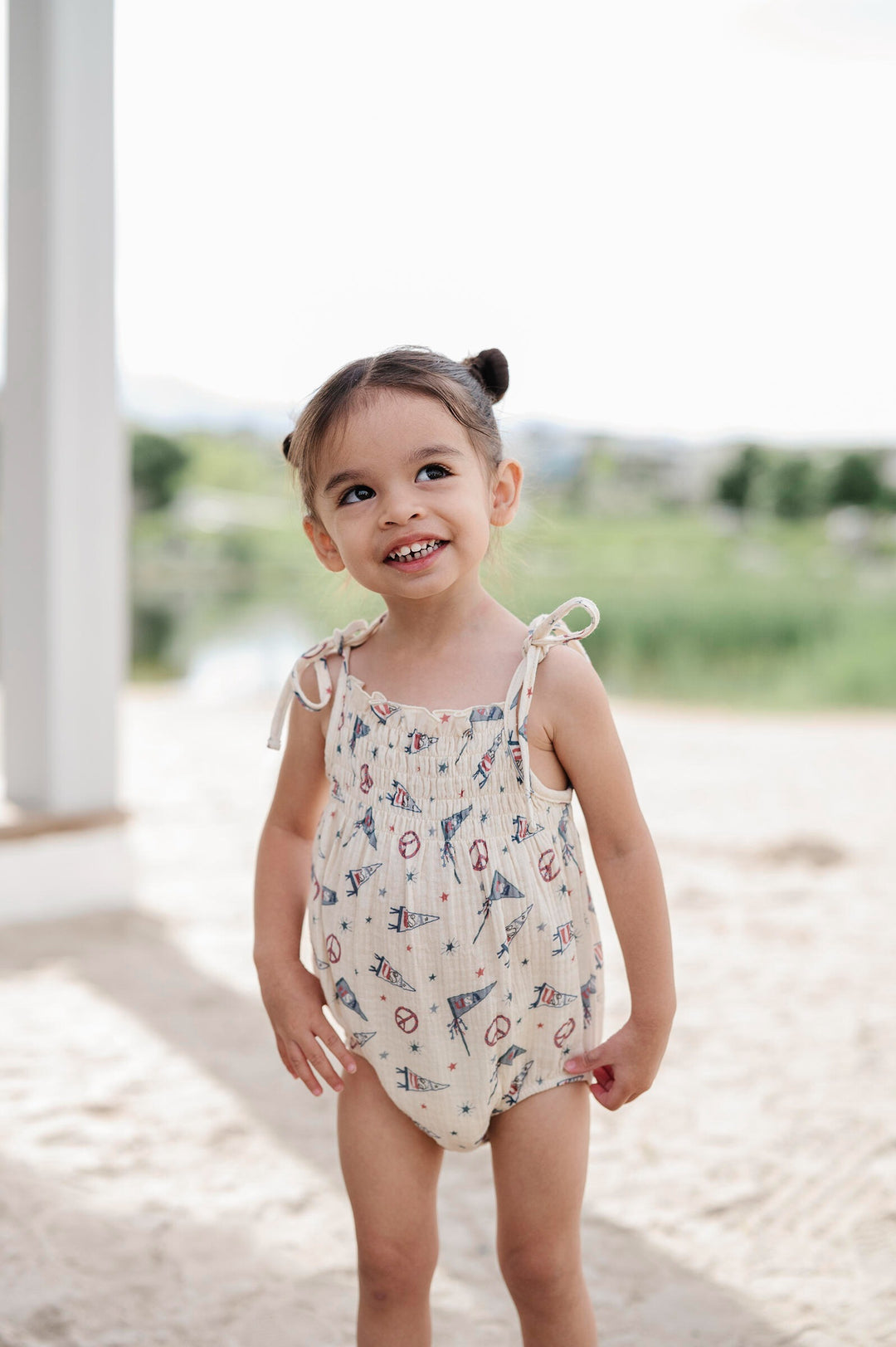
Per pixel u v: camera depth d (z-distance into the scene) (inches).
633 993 60.1
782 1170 95.7
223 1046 120.3
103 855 166.7
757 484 1218.6
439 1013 57.8
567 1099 59.8
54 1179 93.5
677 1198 91.4
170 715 365.7
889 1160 97.0
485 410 62.4
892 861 193.2
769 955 148.3
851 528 1137.4
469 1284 80.4
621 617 733.9
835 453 1206.9
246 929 158.1
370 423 58.2
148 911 165.6
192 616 759.1
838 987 137.4
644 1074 59.6
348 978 59.5
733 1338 74.4
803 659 582.2
